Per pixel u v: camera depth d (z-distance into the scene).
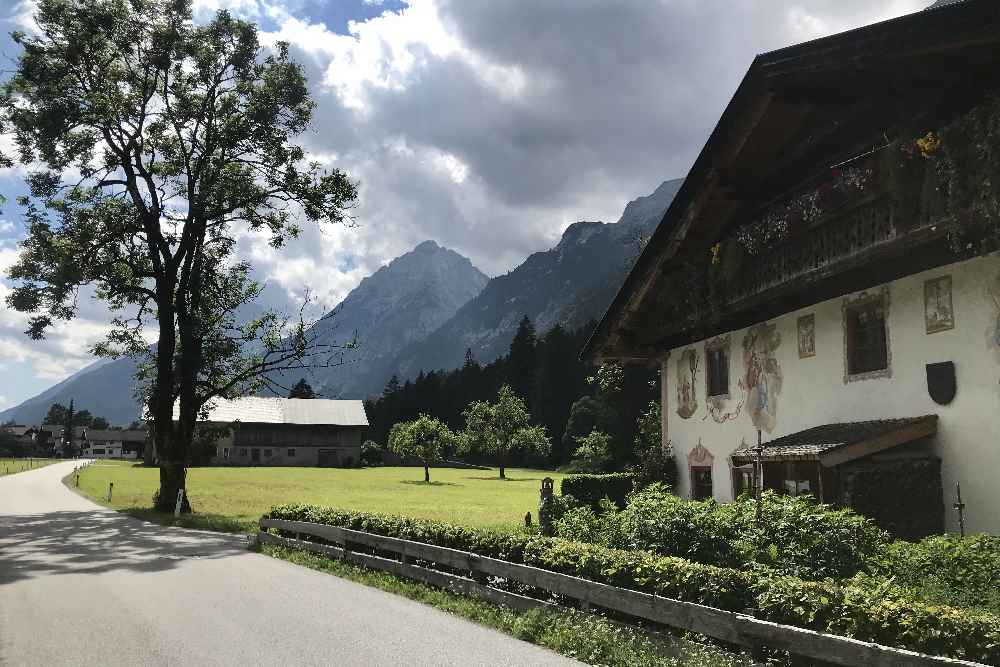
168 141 33.84
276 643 8.04
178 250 32.31
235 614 9.70
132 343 33.97
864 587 6.32
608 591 8.02
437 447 74.94
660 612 7.29
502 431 94.06
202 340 32.78
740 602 6.68
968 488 11.02
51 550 17.78
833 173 12.11
